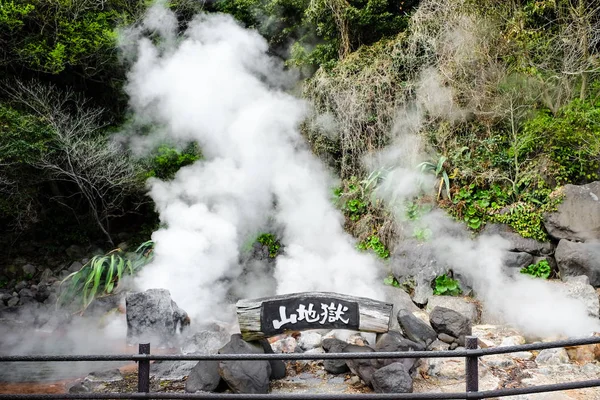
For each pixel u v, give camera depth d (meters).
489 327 5.16
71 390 4.14
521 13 6.56
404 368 3.72
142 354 2.93
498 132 6.84
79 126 7.98
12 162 7.64
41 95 7.77
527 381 3.93
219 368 3.88
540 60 6.68
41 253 8.84
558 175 6.21
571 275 5.78
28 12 7.66
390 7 8.38
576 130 6.12
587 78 6.67
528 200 6.22
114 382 4.31
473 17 6.70
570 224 5.91
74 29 8.06
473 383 2.86
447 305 5.66
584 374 4.03
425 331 4.27
